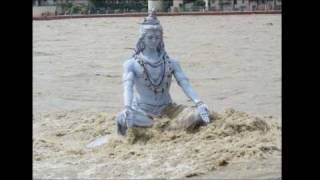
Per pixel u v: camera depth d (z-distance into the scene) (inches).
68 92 776.3
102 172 418.3
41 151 479.5
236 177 390.0
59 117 627.8
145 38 499.2
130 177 403.5
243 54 1020.5
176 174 403.5
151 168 418.3
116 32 1315.2
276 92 739.4
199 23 1418.6
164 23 1437.0
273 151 441.1
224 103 684.1
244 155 434.6
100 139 509.7
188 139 473.7
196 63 949.8
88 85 822.5
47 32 1341.0
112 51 1090.1
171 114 504.1
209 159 425.7
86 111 655.1
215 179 388.5
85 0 1887.3
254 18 1464.1
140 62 498.3
